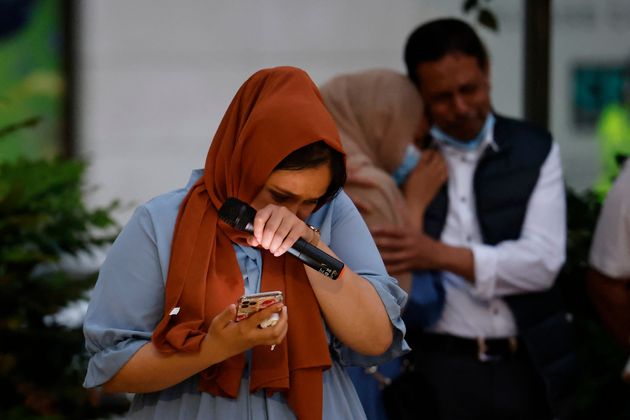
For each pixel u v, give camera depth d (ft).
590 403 36.27
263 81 20.39
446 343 31.27
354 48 52.42
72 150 53.62
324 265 19.34
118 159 53.83
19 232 36.19
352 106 31.37
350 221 21.54
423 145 32.14
